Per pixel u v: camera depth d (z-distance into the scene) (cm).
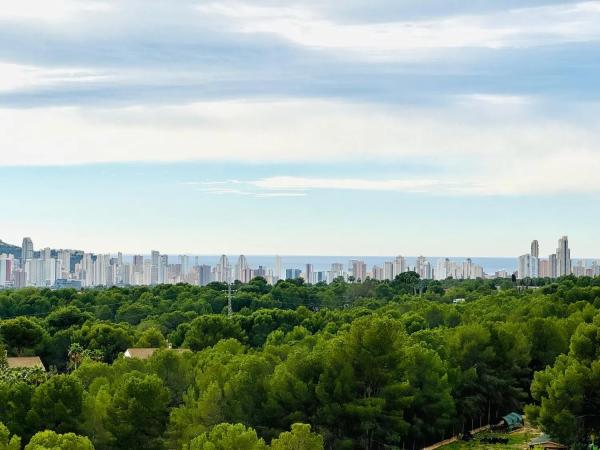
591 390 10444
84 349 14638
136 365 10750
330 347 10138
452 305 18788
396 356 9781
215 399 8975
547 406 10406
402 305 19875
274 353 11594
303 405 9431
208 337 15250
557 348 13450
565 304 17525
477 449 10788
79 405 8444
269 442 9025
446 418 10594
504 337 12638
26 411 8375
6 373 10525
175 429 8688
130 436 8525
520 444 11138
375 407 9344
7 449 6544
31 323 14950
